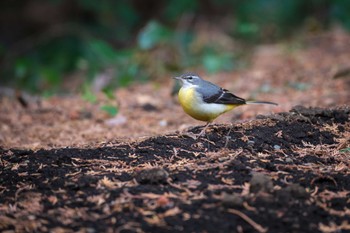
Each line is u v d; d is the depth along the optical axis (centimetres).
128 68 1884
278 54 2022
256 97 1534
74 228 694
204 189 771
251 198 740
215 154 901
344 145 962
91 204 747
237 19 2350
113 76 1862
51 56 2292
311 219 701
